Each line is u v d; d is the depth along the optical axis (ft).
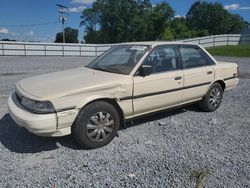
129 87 14.83
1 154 13.28
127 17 271.28
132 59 16.21
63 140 14.93
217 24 354.33
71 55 97.14
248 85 31.58
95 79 14.49
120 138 15.37
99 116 13.94
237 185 10.93
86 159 12.90
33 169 11.94
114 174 11.61
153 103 16.14
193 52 18.98
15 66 50.67
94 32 292.81
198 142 14.97
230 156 13.37
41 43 91.09
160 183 11.00
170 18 264.93
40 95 12.75
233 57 77.56
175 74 17.04
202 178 11.27
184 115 19.66
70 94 12.96
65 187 10.66
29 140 14.88
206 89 19.53
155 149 14.01
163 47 17.11
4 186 10.68
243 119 18.99
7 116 18.70
